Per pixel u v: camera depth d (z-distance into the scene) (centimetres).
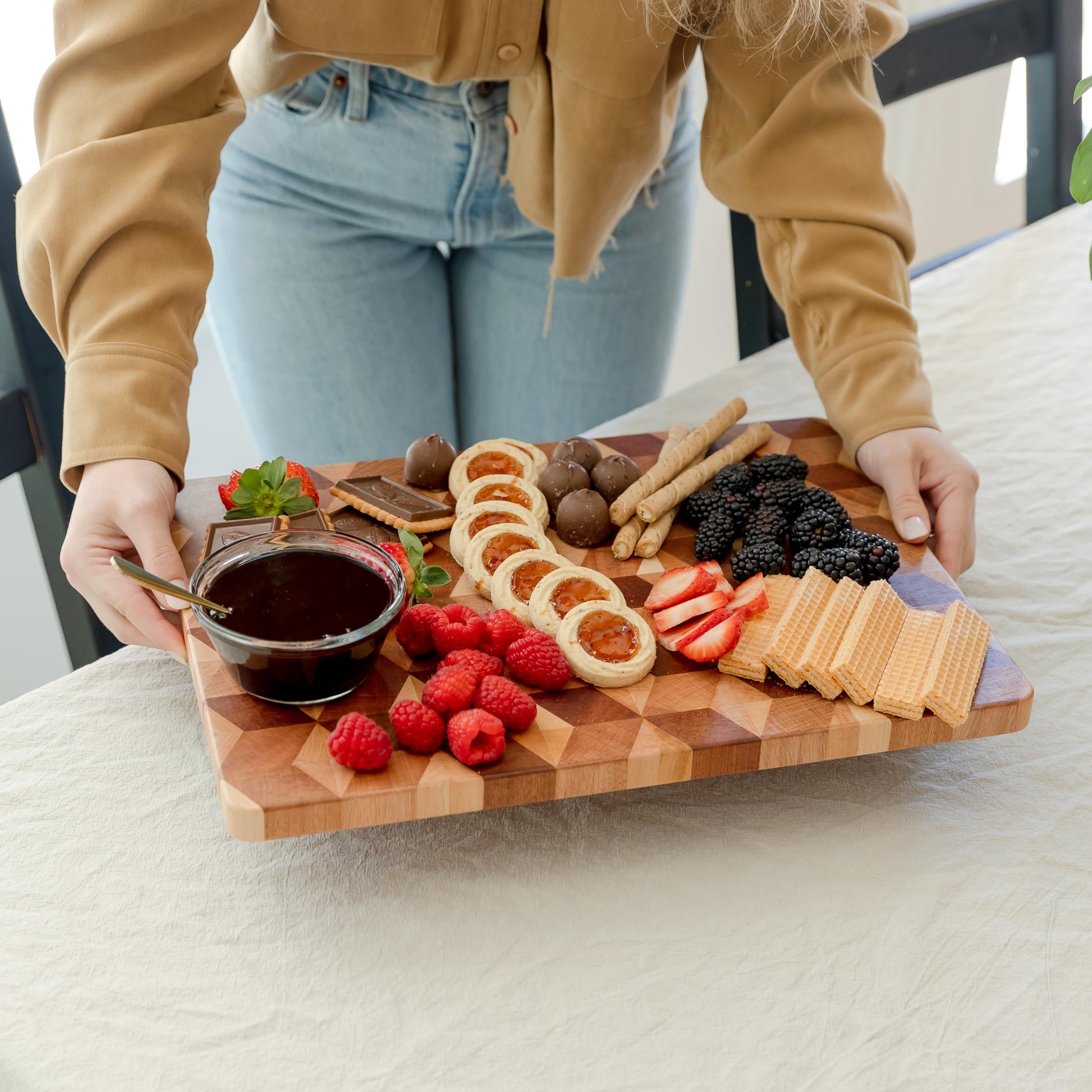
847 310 128
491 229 160
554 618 98
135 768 96
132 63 107
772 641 95
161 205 107
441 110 143
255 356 176
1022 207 338
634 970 80
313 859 88
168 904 84
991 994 79
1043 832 92
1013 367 164
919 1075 74
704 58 131
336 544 93
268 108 148
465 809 85
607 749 87
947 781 97
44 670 252
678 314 186
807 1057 75
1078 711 104
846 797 95
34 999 77
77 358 108
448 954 81
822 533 109
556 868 88
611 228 145
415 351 178
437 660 96
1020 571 123
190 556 107
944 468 118
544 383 183
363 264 165
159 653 109
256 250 164
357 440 183
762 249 138
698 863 89
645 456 130
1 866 86
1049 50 213
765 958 81
